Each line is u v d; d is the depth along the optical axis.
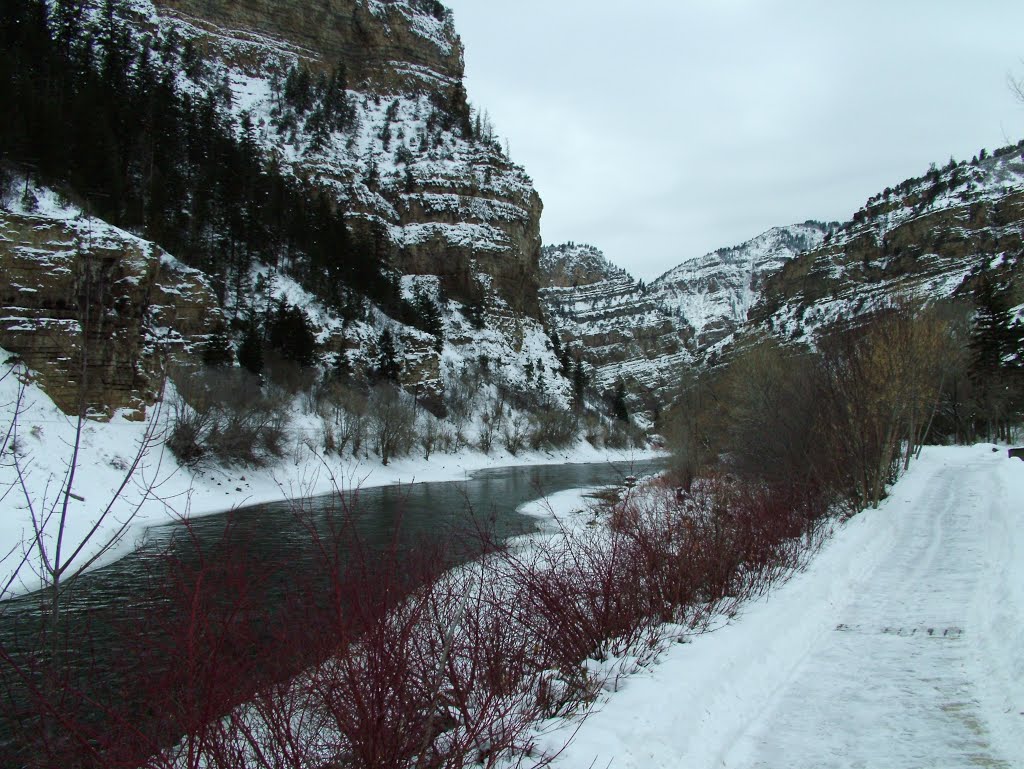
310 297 78.06
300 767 3.38
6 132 45.03
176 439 33.31
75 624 7.17
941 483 21.44
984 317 47.81
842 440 19.02
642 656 6.11
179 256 63.59
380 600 4.30
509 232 130.75
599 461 88.38
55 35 82.00
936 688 5.50
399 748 3.52
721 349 155.00
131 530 22.20
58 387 30.80
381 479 49.62
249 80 132.25
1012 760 4.17
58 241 32.84
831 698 5.46
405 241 121.06
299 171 111.38
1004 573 8.58
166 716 3.52
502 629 5.89
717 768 4.20
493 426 84.25
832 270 163.12
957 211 142.00
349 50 149.00
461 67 167.00
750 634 6.78
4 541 17.27
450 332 110.31
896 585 9.47
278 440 41.25
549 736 4.24
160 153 71.75
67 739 3.60
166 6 128.38
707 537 9.39
